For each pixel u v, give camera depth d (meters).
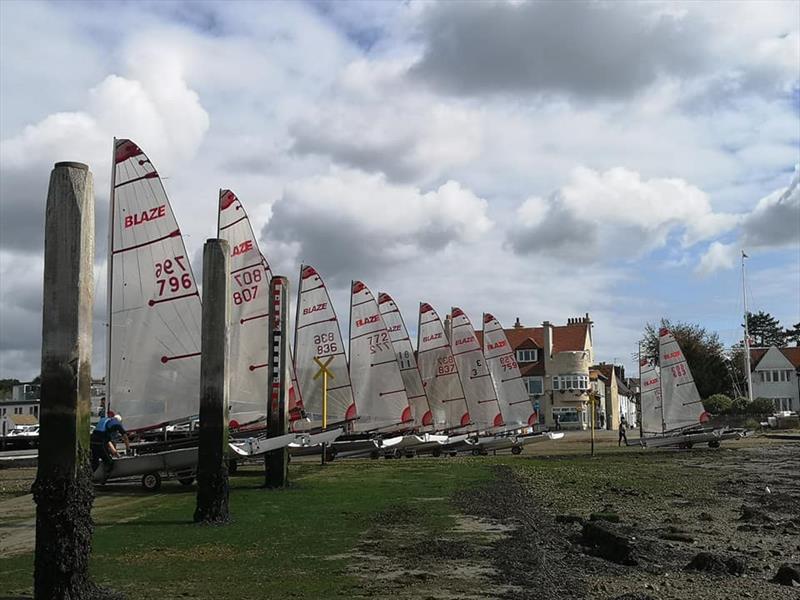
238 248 30.69
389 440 42.91
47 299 9.44
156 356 23.20
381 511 18.47
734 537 16.47
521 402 54.78
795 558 14.26
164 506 18.97
